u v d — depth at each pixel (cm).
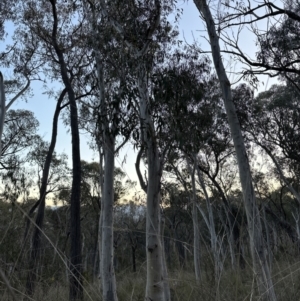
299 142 2098
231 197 540
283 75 1455
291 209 2977
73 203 1251
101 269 970
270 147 2159
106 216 999
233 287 393
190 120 946
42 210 1306
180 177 1761
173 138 892
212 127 1568
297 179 2389
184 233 2675
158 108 888
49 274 443
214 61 678
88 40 1066
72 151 1312
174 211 2239
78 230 1218
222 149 1945
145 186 1038
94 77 1088
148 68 880
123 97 860
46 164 1567
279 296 458
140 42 932
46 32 1548
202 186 1881
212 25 691
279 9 874
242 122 1856
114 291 937
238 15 836
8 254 406
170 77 870
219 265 388
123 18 963
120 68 913
